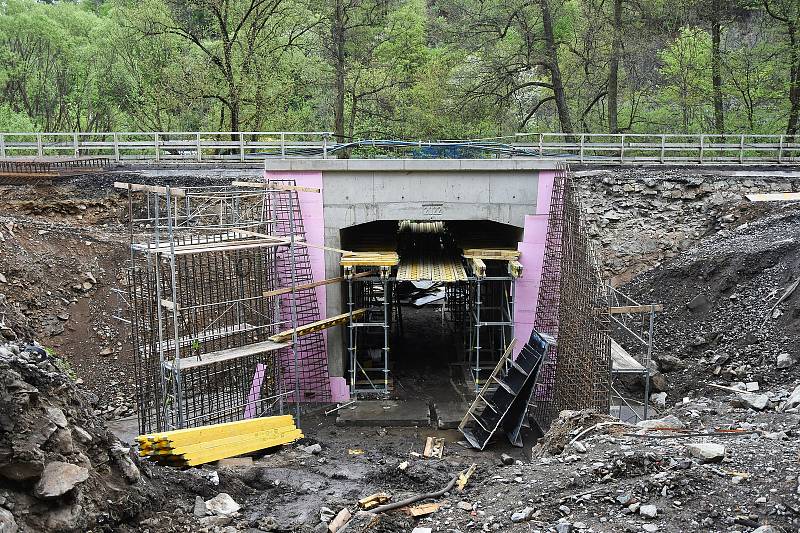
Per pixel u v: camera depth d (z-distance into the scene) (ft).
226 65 107.76
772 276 60.80
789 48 101.04
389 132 138.72
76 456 30.58
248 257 65.87
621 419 51.49
